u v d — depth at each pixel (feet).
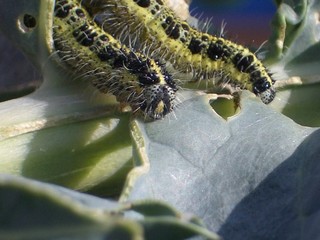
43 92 0.19
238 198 0.15
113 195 0.19
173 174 0.15
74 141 0.18
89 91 0.19
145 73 0.18
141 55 0.19
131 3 0.20
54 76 0.19
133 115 0.18
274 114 0.17
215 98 0.18
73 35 0.19
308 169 0.16
